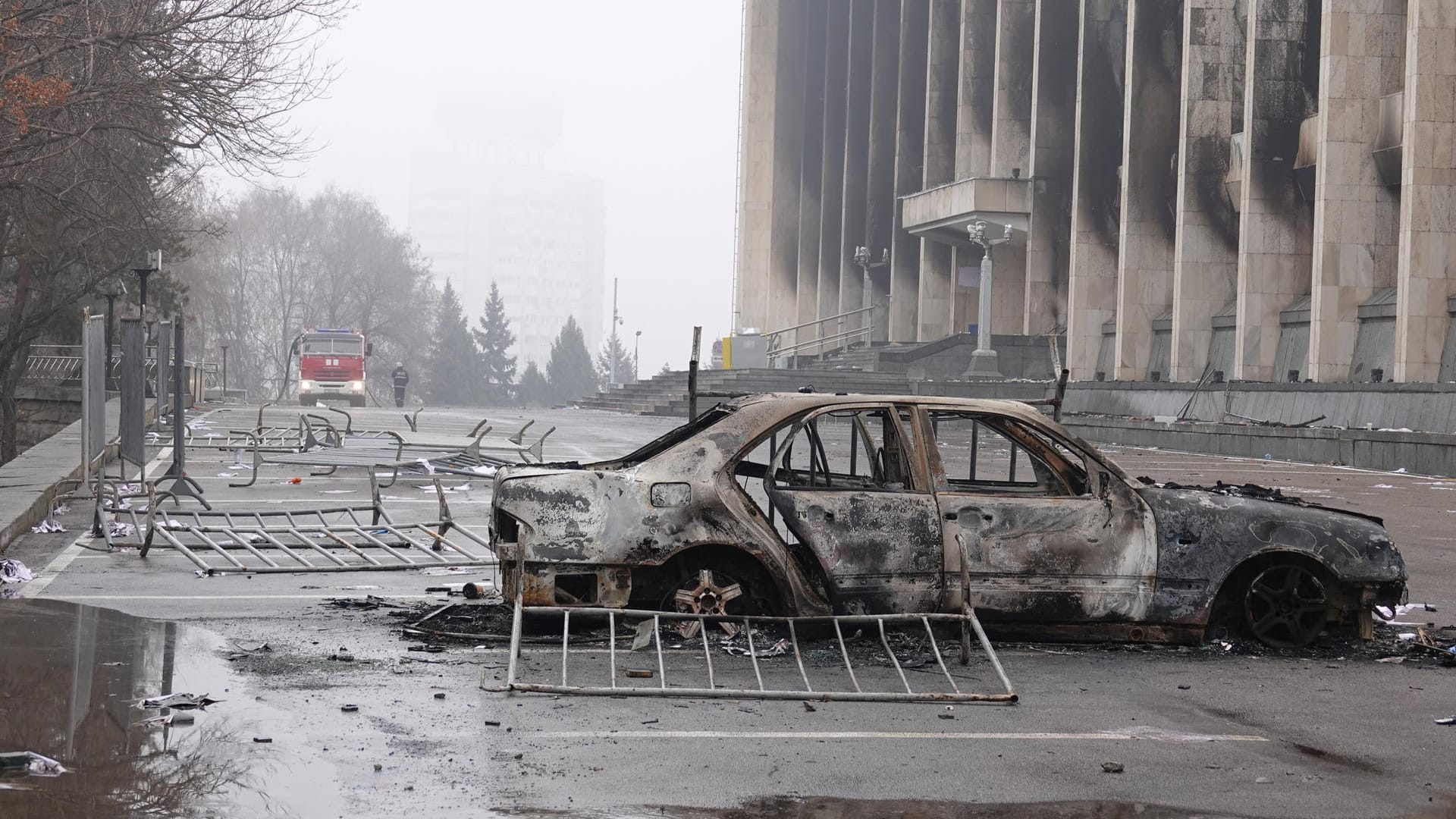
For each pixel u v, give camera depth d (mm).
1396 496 21594
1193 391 41156
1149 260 54406
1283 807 5734
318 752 6102
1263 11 46531
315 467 23172
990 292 50000
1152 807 5688
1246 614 9039
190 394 45219
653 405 59094
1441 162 38594
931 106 72125
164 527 12609
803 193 91812
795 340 91125
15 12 24594
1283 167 46594
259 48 27516
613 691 7336
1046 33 61469
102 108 27938
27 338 40906
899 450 9156
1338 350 42000
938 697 7418
